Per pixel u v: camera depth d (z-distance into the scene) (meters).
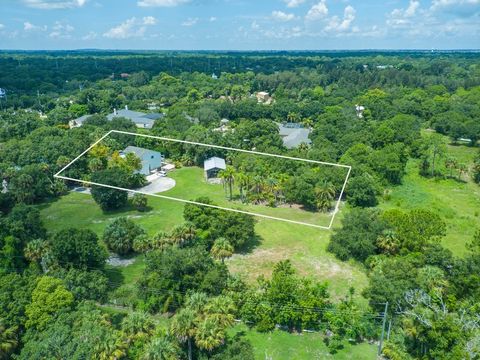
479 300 33.91
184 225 45.00
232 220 47.19
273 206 59.44
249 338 33.69
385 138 83.44
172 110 117.38
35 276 34.72
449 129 101.38
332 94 149.75
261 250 48.41
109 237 46.16
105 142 76.62
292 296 34.94
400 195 65.06
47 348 27.20
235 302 35.22
